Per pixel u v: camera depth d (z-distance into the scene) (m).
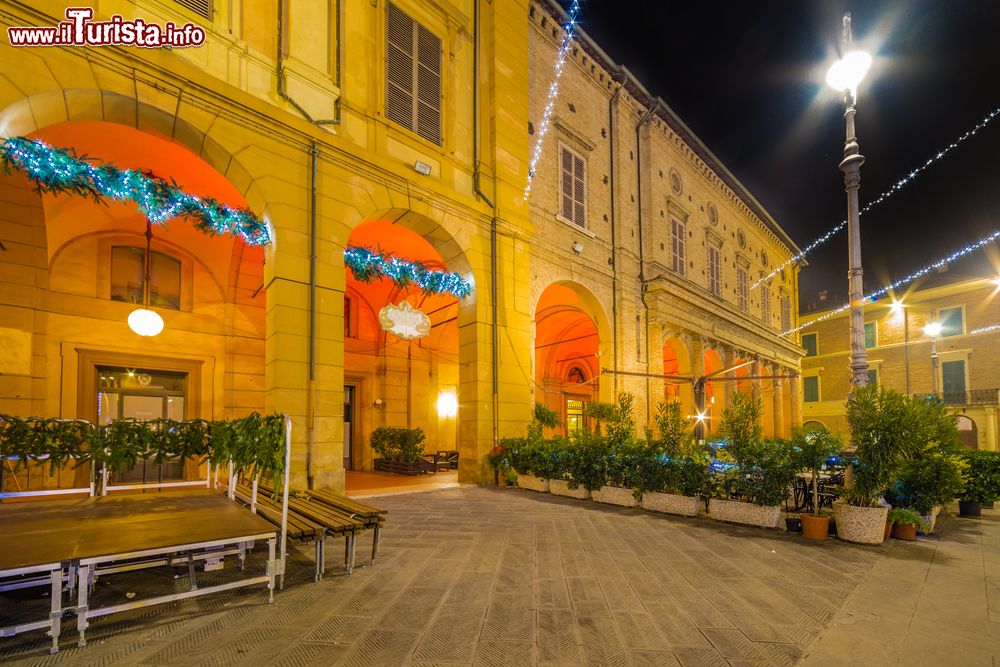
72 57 6.79
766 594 4.69
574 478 9.89
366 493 10.18
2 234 8.51
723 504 7.92
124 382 10.56
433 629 3.82
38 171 6.35
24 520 4.37
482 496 10.09
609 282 16.77
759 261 29.03
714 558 5.86
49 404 9.46
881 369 34.41
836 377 37.38
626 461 9.11
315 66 9.63
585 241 15.98
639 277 18.11
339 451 8.97
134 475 10.28
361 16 10.52
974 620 4.15
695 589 4.79
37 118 6.75
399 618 4.01
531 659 3.39
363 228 12.41
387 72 10.83
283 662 3.29
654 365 17.92
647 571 5.31
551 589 4.72
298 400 8.56
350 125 10.02
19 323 8.57
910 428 6.84
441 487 11.12
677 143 21.23
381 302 15.86
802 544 6.61
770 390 28.08
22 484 8.74
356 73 10.27
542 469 10.55
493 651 3.49
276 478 5.55
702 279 22.36
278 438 4.95
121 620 3.89
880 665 3.39
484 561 5.58
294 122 8.95
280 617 4.00
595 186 16.83
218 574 4.98
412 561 5.55
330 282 9.22
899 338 33.72
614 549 6.16
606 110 17.86
